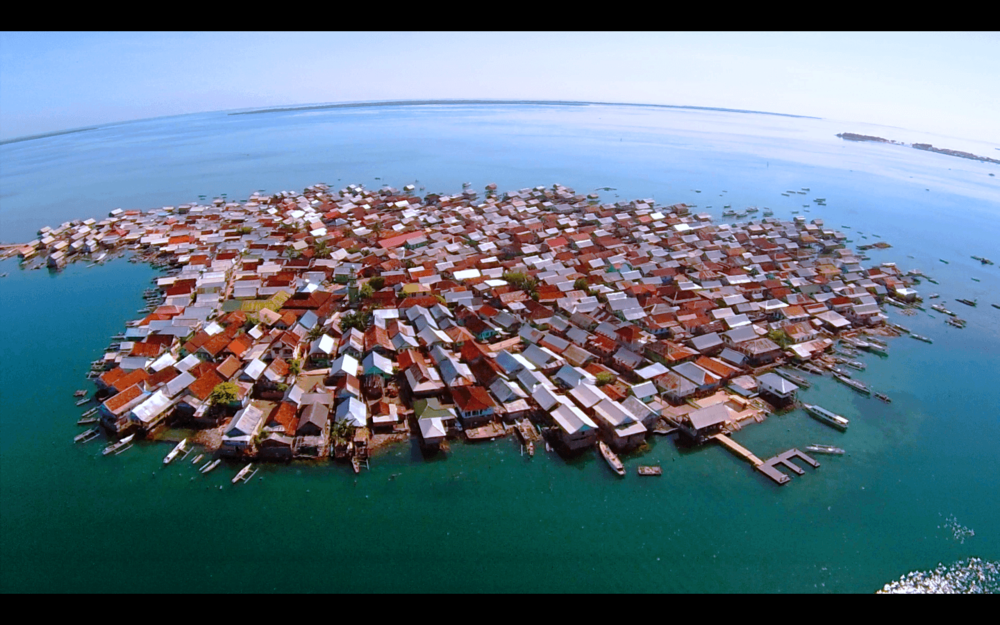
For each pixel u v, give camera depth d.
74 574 44.31
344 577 44.53
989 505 53.94
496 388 69.06
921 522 51.56
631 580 44.88
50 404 67.56
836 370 78.38
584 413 66.12
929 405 71.06
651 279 108.38
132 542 47.44
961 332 93.25
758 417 66.94
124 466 56.56
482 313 90.50
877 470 58.62
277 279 101.06
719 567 46.25
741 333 83.19
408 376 70.31
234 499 52.62
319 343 76.31
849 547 48.56
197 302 90.56
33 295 103.06
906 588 44.56
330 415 64.12
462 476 56.34
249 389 67.12
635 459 59.50
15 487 53.56
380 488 54.44
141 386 66.81
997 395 73.69
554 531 49.72
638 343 80.00
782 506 53.22
